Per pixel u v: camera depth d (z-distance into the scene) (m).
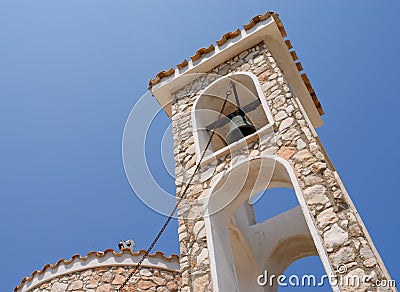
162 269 10.70
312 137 6.65
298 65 10.15
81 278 10.14
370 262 4.82
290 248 8.93
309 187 5.94
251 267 8.48
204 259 6.07
